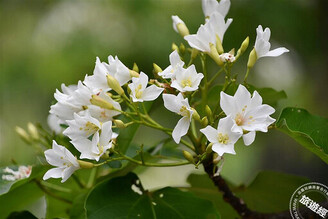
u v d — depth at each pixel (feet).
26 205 3.66
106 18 7.38
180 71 3.10
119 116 3.49
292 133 3.23
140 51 7.07
